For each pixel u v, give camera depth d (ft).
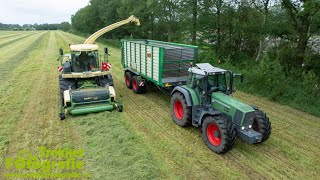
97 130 26.91
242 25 56.03
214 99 24.62
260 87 41.75
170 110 32.37
